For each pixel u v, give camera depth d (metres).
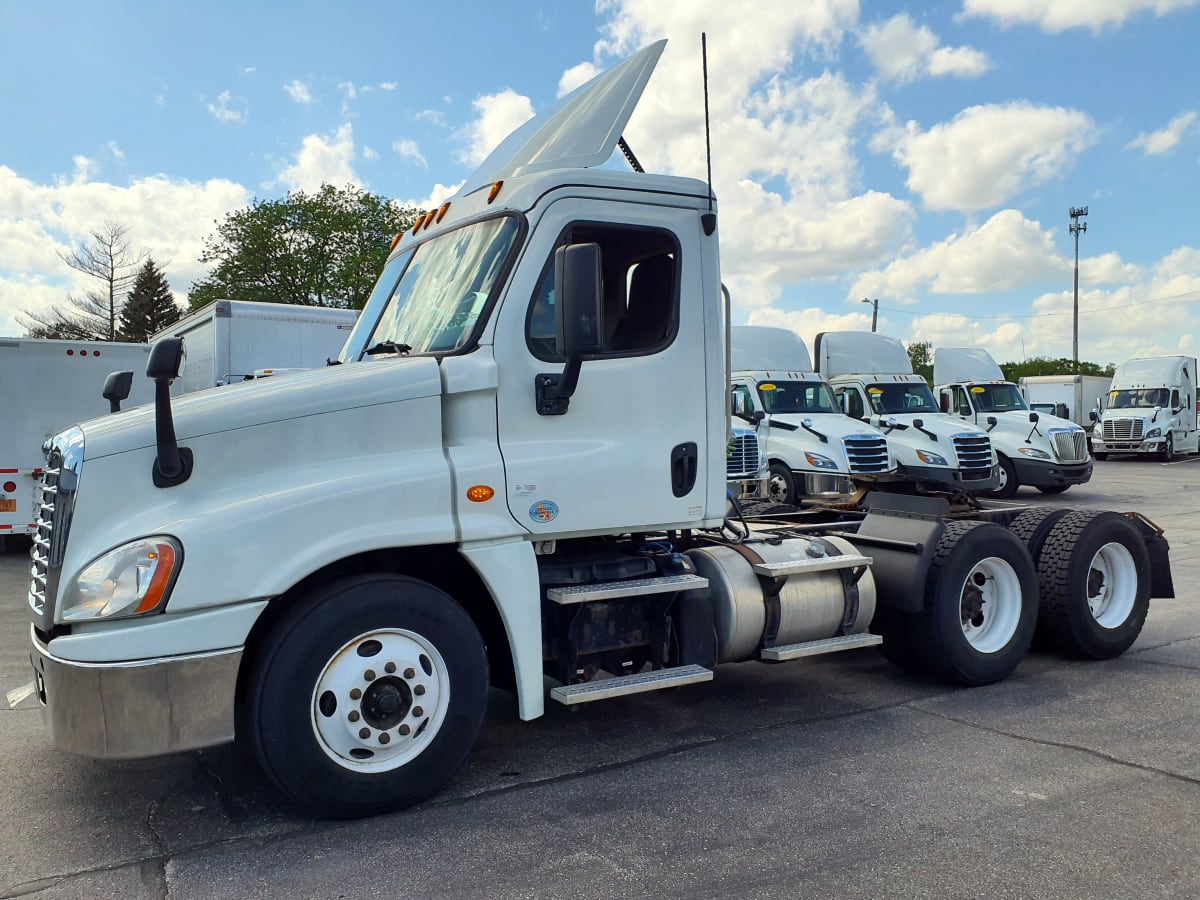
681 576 4.68
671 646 4.73
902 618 5.77
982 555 5.79
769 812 3.93
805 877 3.35
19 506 12.30
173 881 3.35
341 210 41.81
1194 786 4.20
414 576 4.29
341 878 3.37
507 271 4.21
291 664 3.65
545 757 4.63
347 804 3.78
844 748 4.73
